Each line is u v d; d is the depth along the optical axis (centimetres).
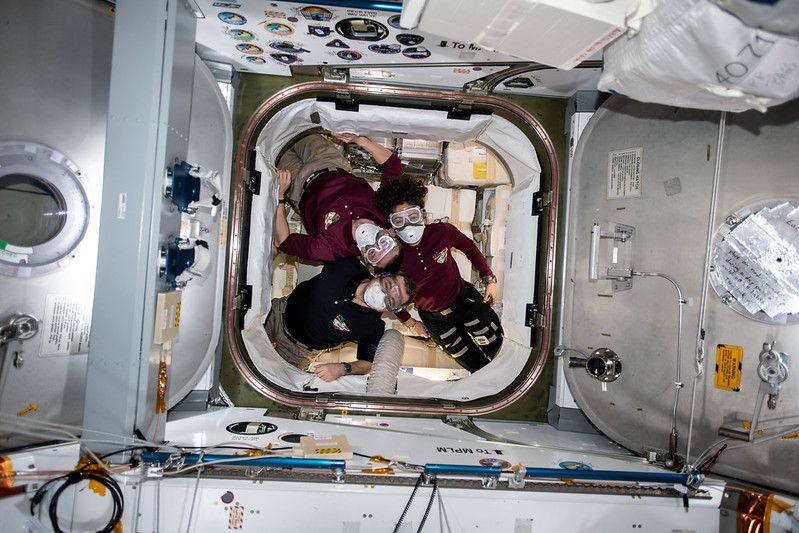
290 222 389
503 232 370
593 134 262
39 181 187
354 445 226
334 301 306
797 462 178
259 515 183
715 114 203
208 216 237
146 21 174
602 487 194
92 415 177
